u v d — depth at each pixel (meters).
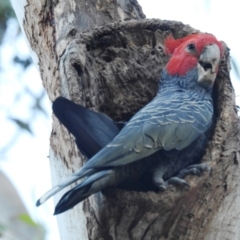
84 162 9.51
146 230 9.12
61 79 10.08
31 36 11.78
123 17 11.54
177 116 9.30
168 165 9.46
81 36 10.71
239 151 9.59
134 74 10.84
